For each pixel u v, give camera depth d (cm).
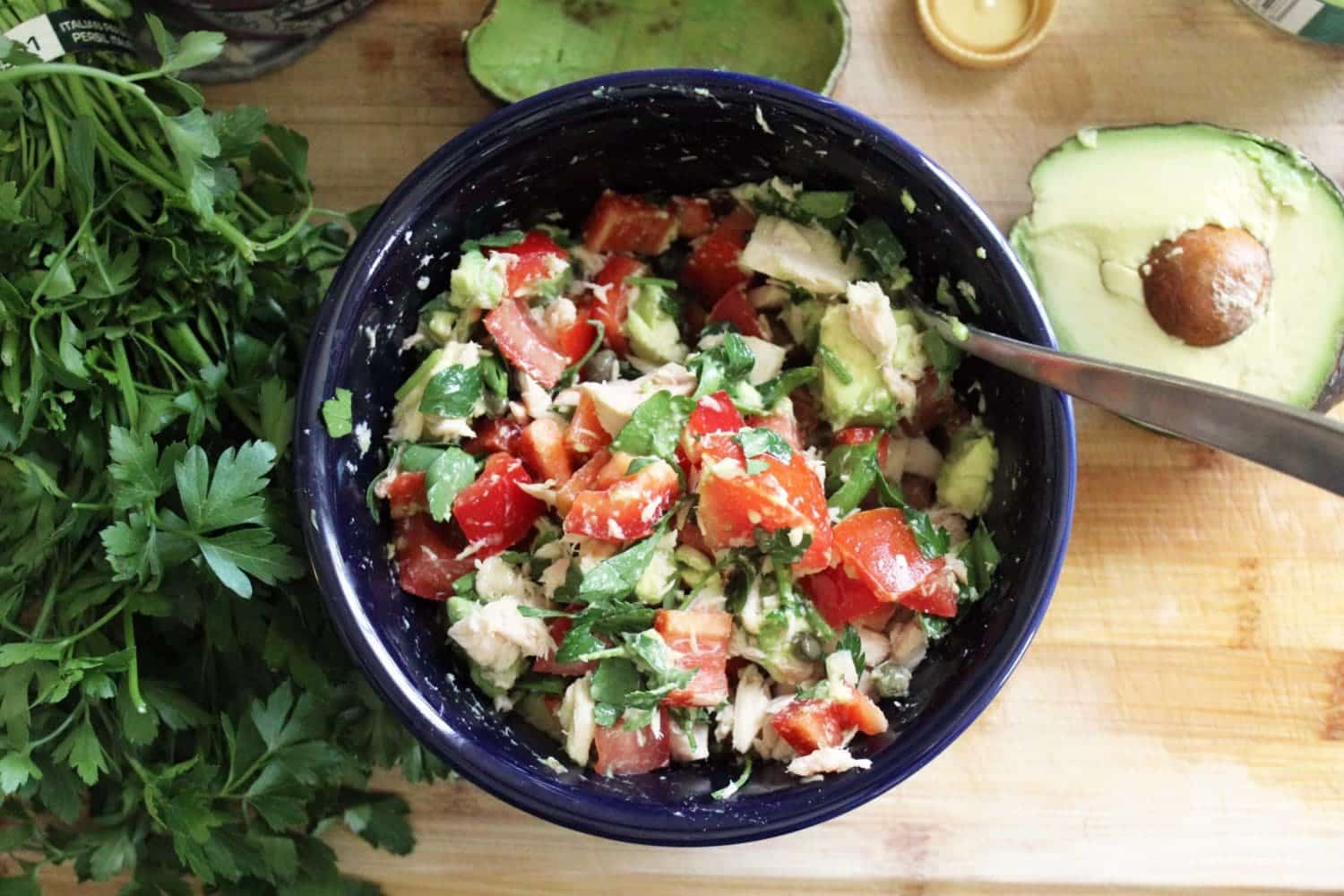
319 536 42
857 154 44
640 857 48
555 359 45
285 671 46
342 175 49
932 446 46
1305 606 48
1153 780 48
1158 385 40
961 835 48
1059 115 49
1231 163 46
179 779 45
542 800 42
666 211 47
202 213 42
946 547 44
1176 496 49
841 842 48
